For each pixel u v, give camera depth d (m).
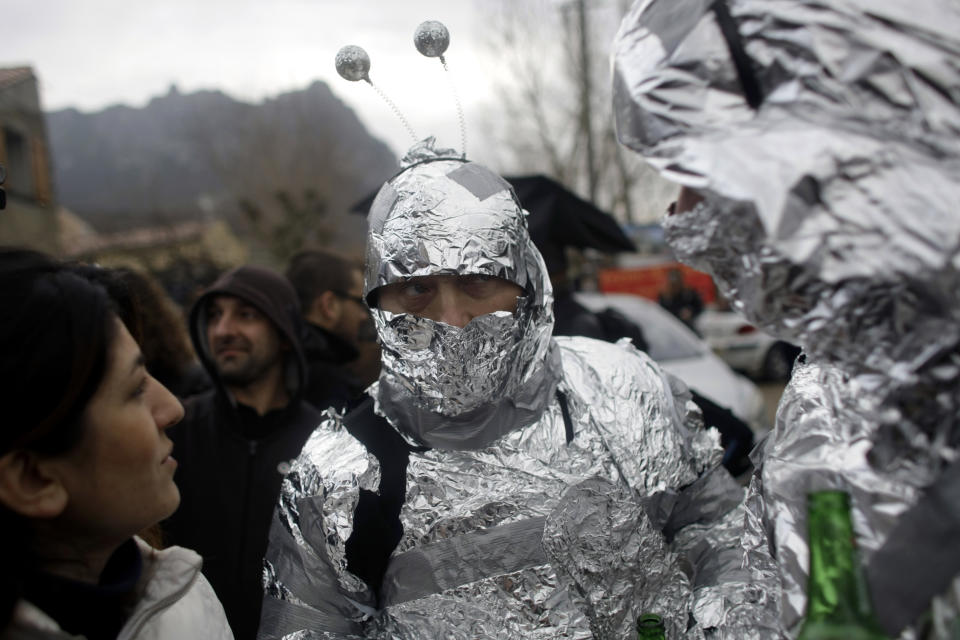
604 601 1.30
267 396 2.31
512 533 1.28
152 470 0.96
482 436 1.34
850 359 0.74
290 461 2.19
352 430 1.37
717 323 9.19
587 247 3.10
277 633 1.32
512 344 1.32
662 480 1.34
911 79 0.69
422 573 1.29
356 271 3.10
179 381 2.74
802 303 0.73
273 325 2.29
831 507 0.75
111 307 0.95
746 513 1.01
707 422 2.08
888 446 0.74
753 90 0.75
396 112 1.51
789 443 0.89
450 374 1.30
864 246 0.68
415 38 1.44
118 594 0.96
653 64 0.78
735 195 0.70
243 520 2.12
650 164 0.77
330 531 1.29
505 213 1.39
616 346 1.49
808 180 0.69
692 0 0.79
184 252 16.42
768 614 0.91
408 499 1.30
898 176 0.68
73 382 0.86
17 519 0.88
